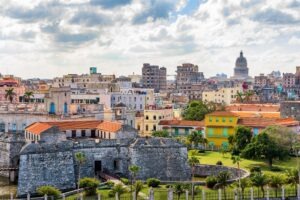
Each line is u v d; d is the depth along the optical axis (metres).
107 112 190.88
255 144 142.12
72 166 124.06
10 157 137.38
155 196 103.25
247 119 180.38
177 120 198.25
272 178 106.00
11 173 131.25
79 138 141.50
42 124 137.88
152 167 129.75
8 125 177.12
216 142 175.12
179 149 132.62
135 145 129.75
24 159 117.56
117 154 131.38
